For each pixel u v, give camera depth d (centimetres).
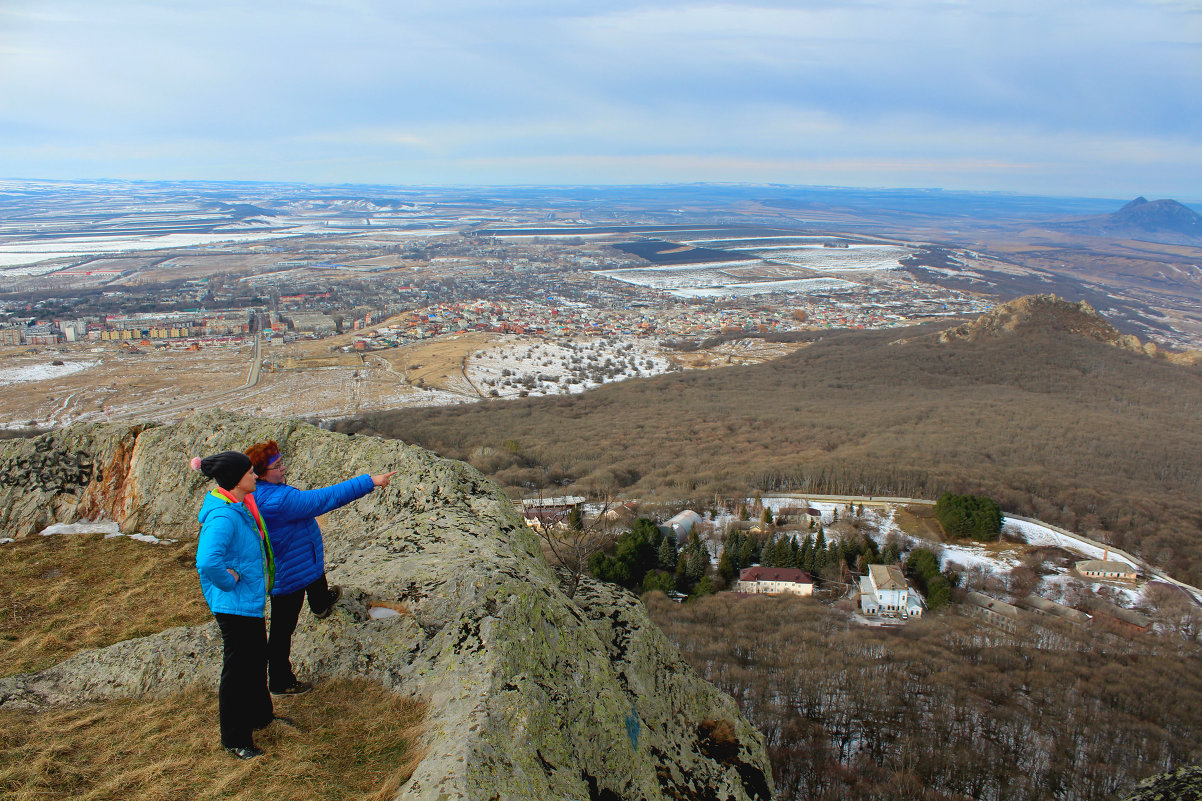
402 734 804
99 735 812
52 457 1703
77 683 908
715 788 1018
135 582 1330
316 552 930
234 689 789
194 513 1570
